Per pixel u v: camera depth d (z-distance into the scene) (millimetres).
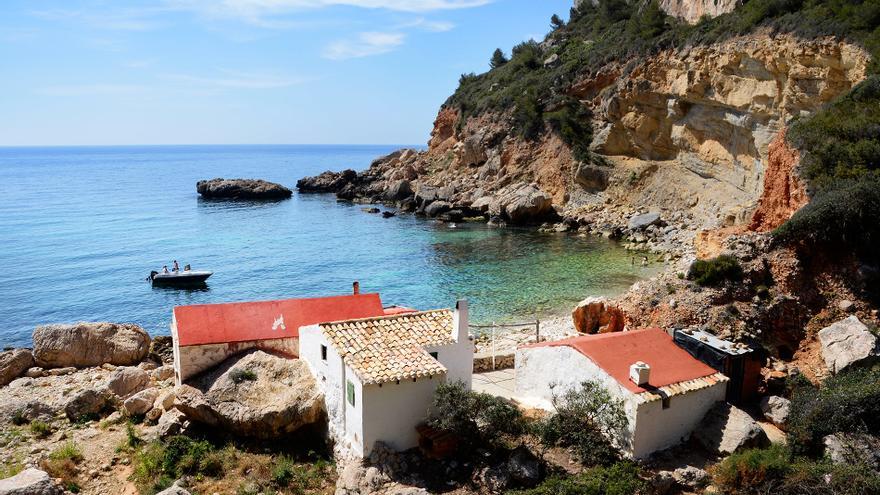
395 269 60438
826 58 47844
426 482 19109
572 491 17297
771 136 56406
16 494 16797
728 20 63906
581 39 103812
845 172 30328
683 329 25000
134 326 34062
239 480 19969
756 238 28750
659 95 73875
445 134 118062
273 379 23109
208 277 59031
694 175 71250
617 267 57344
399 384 20422
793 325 25781
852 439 18562
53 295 53281
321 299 27688
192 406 22172
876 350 22312
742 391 22344
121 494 19188
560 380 22750
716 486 18109
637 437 19500
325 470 20781
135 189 142500
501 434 20516
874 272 25969
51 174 196250
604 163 81875
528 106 91938
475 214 87625
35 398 26031
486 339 37594
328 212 100000
